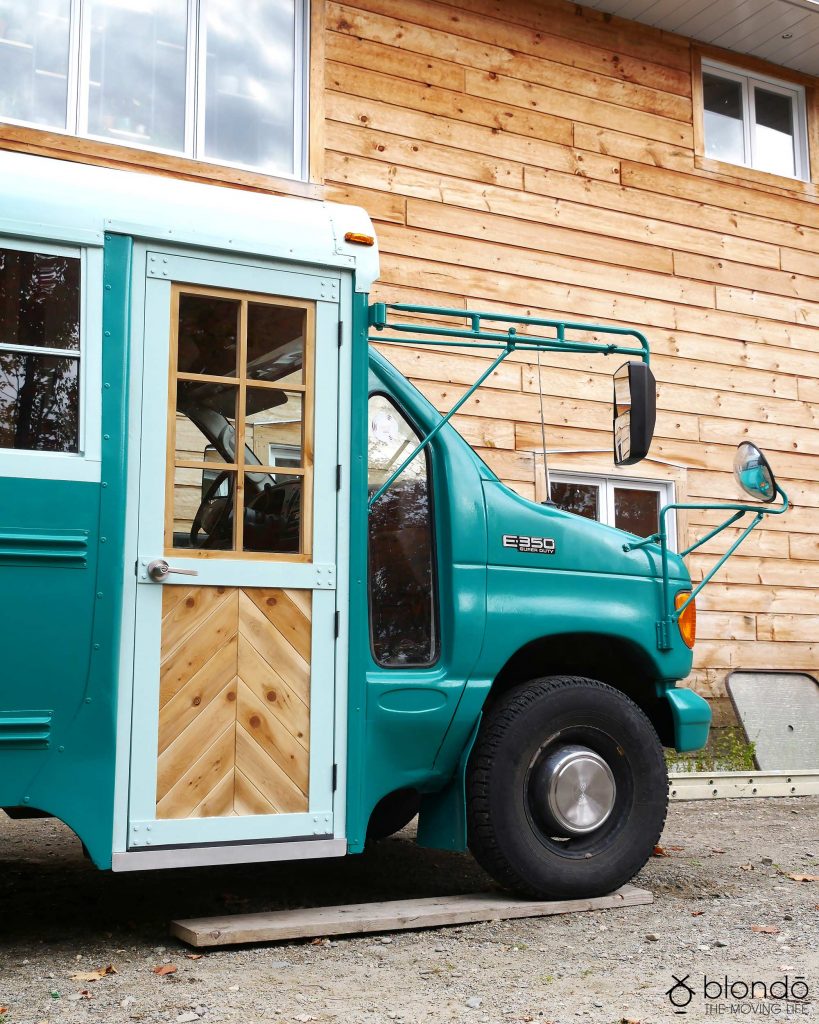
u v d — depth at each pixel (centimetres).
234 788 417
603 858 485
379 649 462
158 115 816
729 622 1011
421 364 887
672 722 531
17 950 404
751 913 477
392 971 385
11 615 381
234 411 431
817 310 1097
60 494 392
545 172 955
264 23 860
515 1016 339
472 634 472
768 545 1041
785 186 1092
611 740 495
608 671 548
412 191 892
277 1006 346
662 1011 346
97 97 795
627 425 466
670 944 424
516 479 917
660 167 1019
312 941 420
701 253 1034
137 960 393
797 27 1035
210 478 425
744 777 854
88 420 399
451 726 468
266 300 441
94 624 393
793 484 1061
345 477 449
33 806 384
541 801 476
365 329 460
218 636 420
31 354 395
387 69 892
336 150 863
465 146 920
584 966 394
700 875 557
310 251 448
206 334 429
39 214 401
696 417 1016
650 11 1003
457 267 905
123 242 414
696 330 1022
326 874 547
